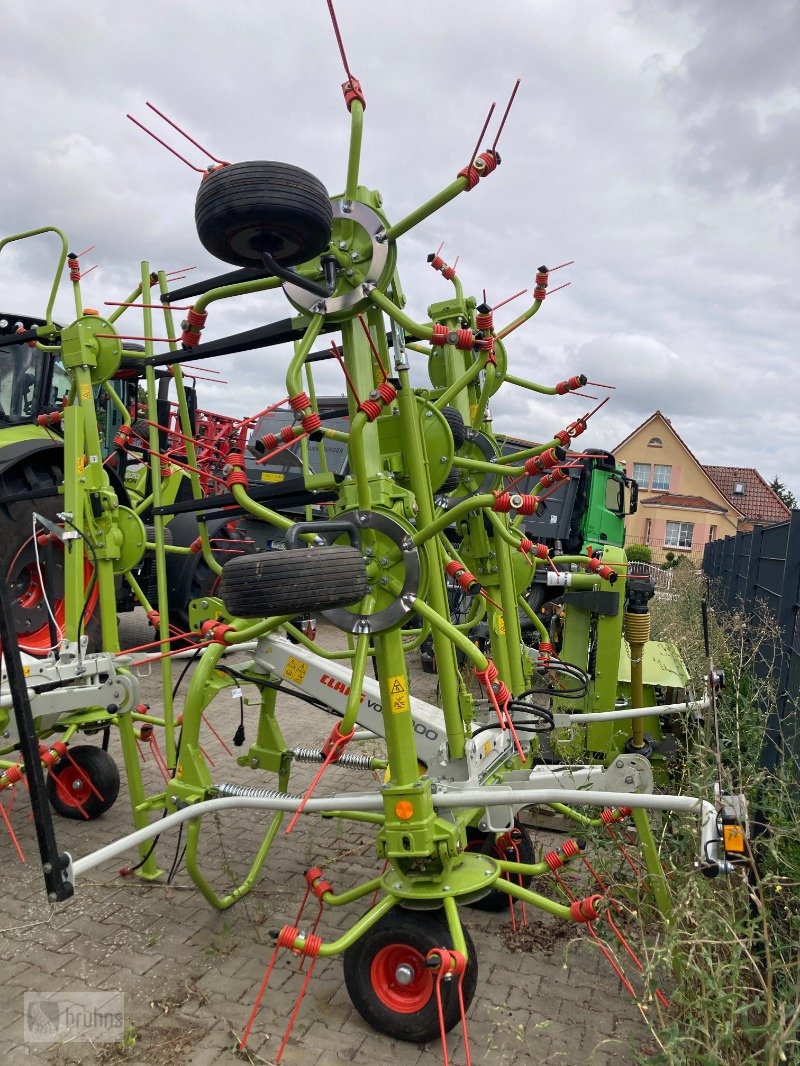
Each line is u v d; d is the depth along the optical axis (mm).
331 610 2656
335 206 2658
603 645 4508
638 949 2836
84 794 4398
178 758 3281
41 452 4859
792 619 4715
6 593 2164
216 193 2260
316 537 2928
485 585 4047
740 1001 2275
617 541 10961
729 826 2215
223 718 6648
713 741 3859
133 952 3094
